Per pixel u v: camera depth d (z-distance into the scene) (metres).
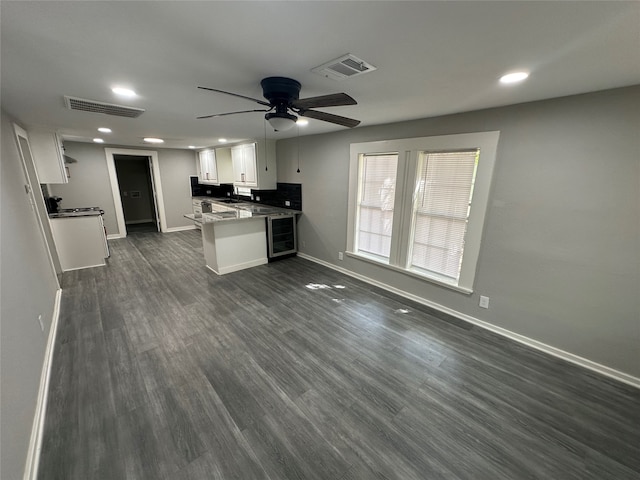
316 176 4.52
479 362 2.31
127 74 1.73
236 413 1.79
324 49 1.39
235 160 5.83
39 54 1.44
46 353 2.21
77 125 3.48
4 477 1.19
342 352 2.42
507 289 2.60
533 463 1.51
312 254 4.92
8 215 2.00
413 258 3.44
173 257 5.12
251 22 1.14
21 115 2.82
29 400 1.63
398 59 1.49
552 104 2.14
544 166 2.24
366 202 3.90
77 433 1.63
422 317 3.02
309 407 1.85
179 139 5.12
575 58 1.43
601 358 2.17
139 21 1.13
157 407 1.83
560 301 2.31
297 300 3.41
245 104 2.47
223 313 3.07
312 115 2.10
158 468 1.45
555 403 1.90
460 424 1.74
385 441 1.62
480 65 1.55
